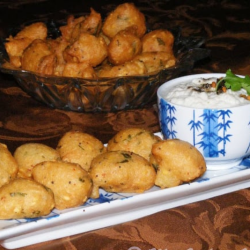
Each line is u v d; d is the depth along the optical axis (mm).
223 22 1432
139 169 738
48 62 970
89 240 702
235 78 786
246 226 715
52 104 981
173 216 729
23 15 1590
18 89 1059
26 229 685
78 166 730
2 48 1055
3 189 703
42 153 763
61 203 719
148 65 985
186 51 1022
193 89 795
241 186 767
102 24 1048
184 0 1692
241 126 767
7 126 938
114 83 935
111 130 923
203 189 741
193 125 771
